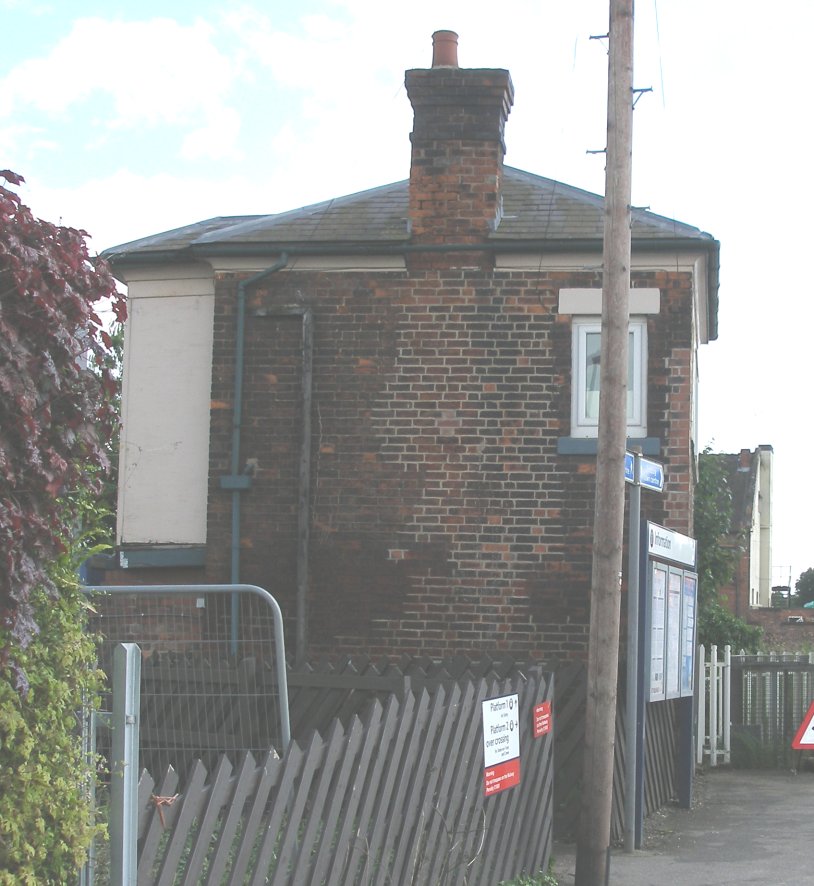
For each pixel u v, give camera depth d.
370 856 6.06
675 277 11.70
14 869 4.04
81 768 4.38
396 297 11.96
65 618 4.36
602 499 8.60
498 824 7.57
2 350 3.80
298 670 10.19
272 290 12.13
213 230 13.52
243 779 5.04
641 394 11.70
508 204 12.66
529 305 11.80
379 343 11.94
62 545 4.16
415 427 11.82
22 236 4.00
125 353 12.69
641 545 10.48
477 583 11.62
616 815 10.07
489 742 7.36
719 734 14.83
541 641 11.51
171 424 12.53
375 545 11.76
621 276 8.67
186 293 12.62
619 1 8.79
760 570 55.25
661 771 11.57
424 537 11.72
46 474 3.96
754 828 10.63
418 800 6.53
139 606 12.08
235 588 8.24
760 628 21.27
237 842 5.14
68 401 4.19
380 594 11.72
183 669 9.82
